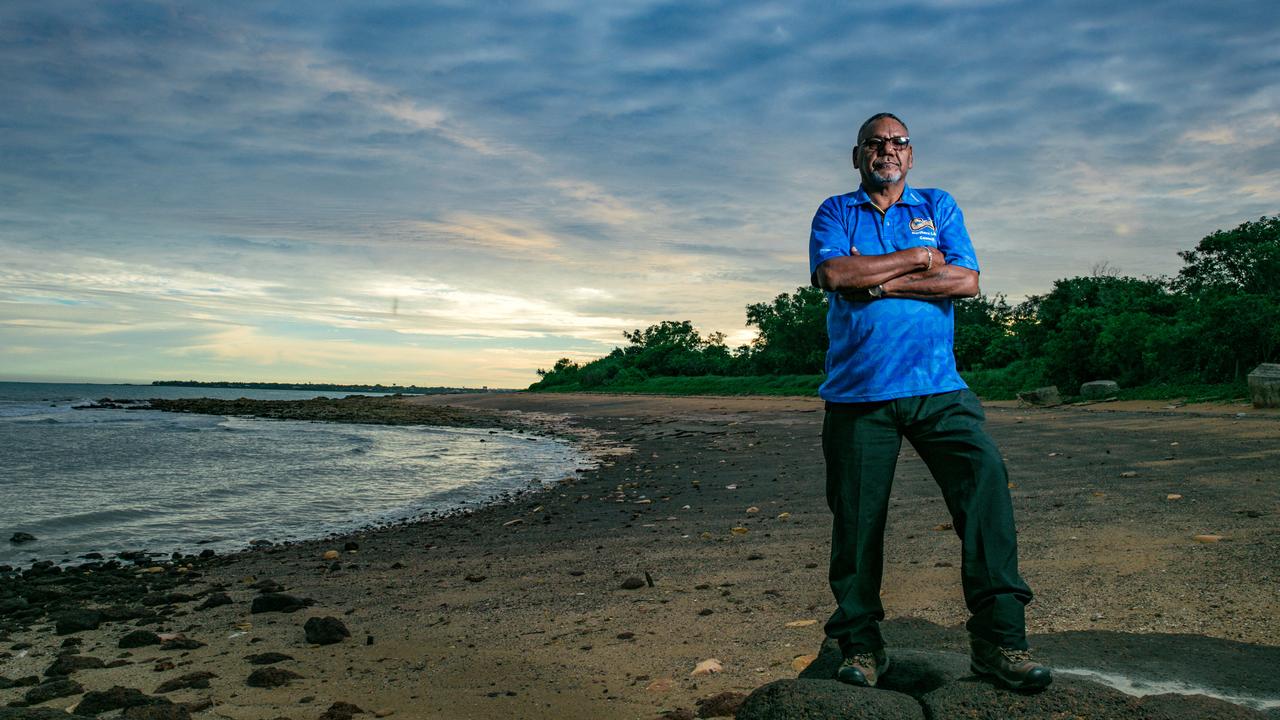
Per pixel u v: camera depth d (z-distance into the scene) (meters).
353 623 4.73
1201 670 2.71
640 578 5.16
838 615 2.41
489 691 3.32
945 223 2.47
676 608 4.51
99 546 8.00
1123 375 23.03
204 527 9.02
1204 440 10.03
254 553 7.52
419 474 14.28
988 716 2.03
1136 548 4.77
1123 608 3.64
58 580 6.45
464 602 5.11
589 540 7.15
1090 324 24.48
